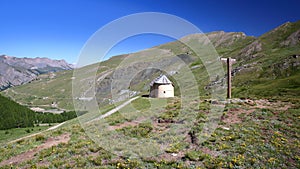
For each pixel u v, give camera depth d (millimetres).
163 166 11422
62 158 12930
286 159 12266
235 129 15992
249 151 12766
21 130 82000
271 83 64312
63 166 11898
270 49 120375
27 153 14398
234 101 24734
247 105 23906
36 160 12945
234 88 67875
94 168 11438
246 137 14641
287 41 122250
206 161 11703
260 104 25953
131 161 11891
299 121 18719
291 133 16031
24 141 17094
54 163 12141
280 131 16266
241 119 18703
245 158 12055
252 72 83875
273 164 11570
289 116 20016
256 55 113500
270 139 14672
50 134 17891
